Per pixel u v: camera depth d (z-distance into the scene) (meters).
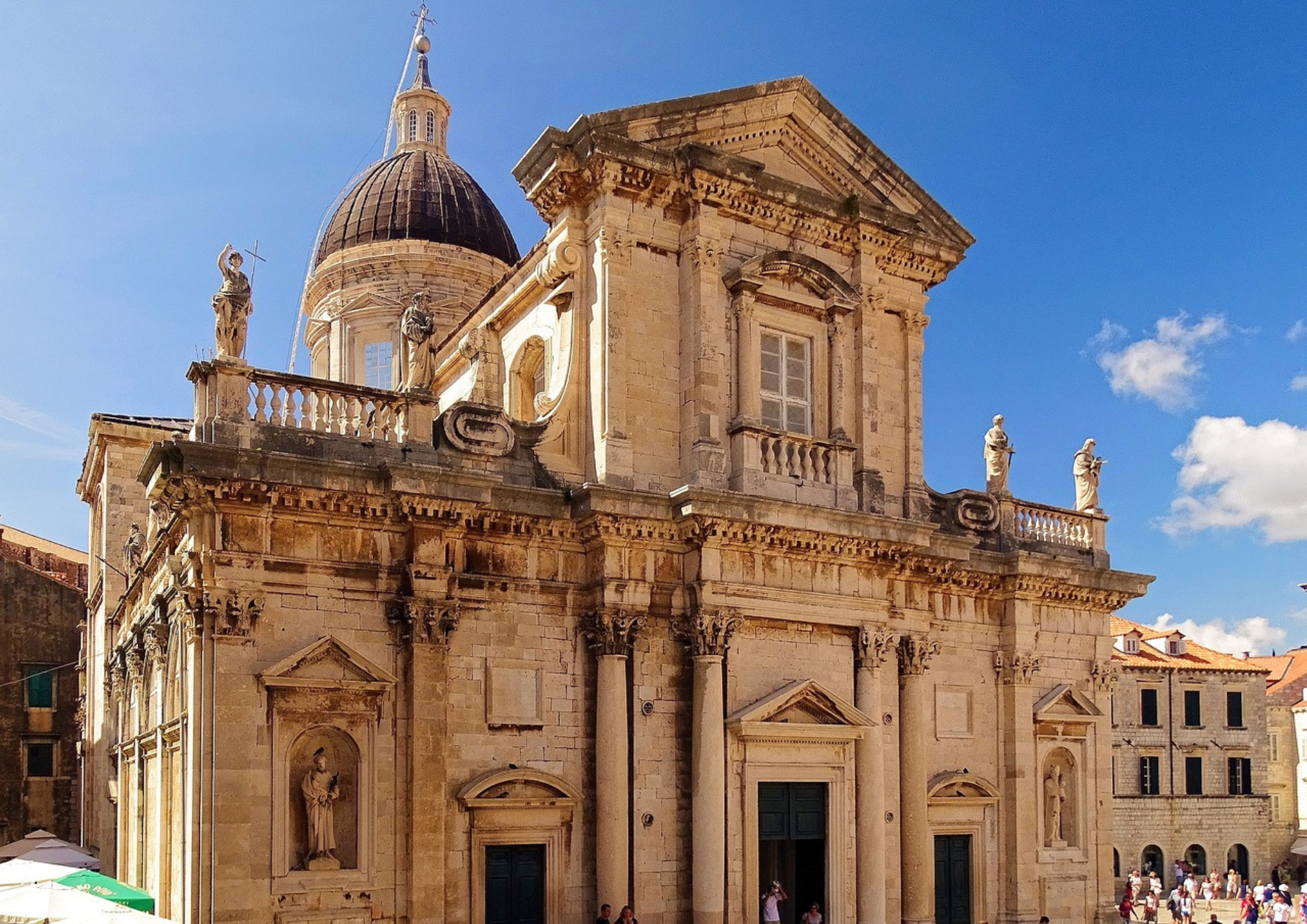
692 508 24.72
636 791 24.77
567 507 25.17
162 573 25.78
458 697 23.72
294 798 22.09
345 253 43.00
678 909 24.89
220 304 22.56
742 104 28.02
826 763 27.14
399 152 48.88
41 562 59.28
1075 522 34.16
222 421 22.16
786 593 26.64
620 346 26.03
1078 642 33.47
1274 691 72.62
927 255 30.84
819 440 27.69
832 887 26.91
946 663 30.88
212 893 20.64
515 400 32.00
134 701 32.16
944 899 29.81
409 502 23.02
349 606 22.86
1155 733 61.12
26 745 51.16
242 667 21.55
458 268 42.84
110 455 39.81
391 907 22.31
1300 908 46.16
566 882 24.33
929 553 29.42
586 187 26.77
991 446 32.91
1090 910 32.19
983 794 30.69
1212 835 61.06
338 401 23.92
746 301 27.28
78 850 37.34
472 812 23.36
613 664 24.78
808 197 28.58
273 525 22.31
